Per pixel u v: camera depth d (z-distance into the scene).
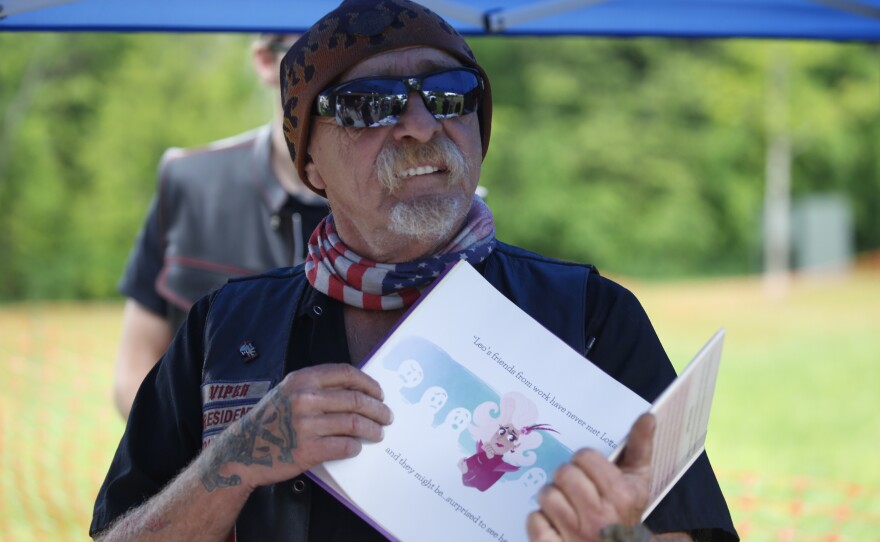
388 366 1.66
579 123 26.11
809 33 3.02
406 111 1.75
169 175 3.38
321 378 1.58
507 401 1.65
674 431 1.52
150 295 3.35
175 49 21.77
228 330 1.92
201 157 3.38
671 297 22.61
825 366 13.23
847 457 8.40
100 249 21.23
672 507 1.67
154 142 21.53
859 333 16.23
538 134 25.62
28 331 15.05
